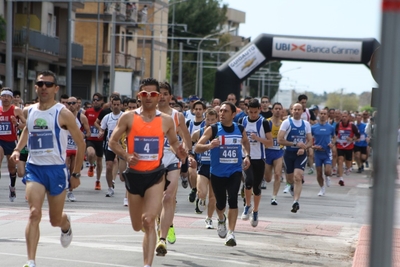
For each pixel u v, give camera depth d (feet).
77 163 51.34
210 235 73.46
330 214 96.94
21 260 55.93
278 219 89.25
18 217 81.87
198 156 95.20
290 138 98.22
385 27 19.56
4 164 166.91
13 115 96.58
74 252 60.49
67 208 92.79
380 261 19.84
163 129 50.52
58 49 302.86
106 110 117.80
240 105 141.59
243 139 67.77
